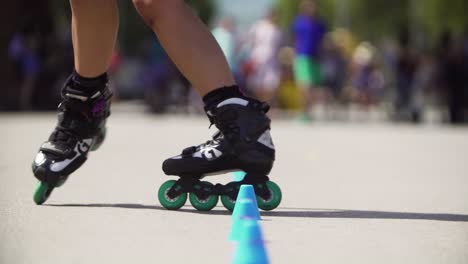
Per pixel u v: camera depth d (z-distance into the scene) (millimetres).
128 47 75812
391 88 34281
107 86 6883
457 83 29969
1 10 34219
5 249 4898
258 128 6371
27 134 17594
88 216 6125
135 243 5133
